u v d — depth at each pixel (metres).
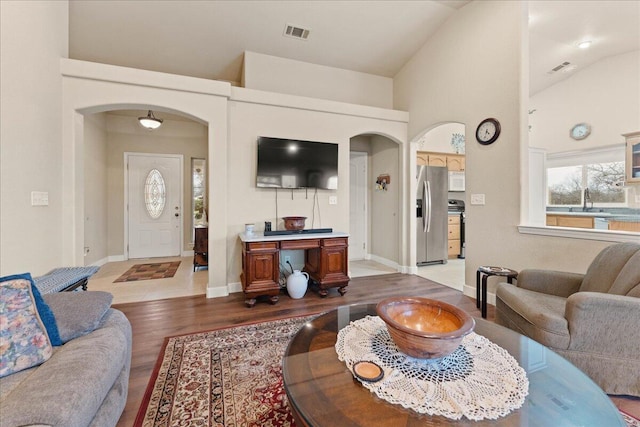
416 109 4.16
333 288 3.61
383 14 3.49
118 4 3.08
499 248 3.00
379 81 4.62
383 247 4.98
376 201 5.19
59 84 2.70
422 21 3.62
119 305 2.97
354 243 5.32
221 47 3.77
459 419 0.81
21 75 2.16
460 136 5.91
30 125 2.27
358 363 1.07
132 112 5.20
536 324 1.65
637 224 4.12
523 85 2.78
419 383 0.96
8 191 2.02
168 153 5.56
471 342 1.24
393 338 1.08
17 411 0.85
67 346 1.24
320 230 3.46
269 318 2.65
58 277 2.12
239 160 3.43
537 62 4.73
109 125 5.14
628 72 4.50
